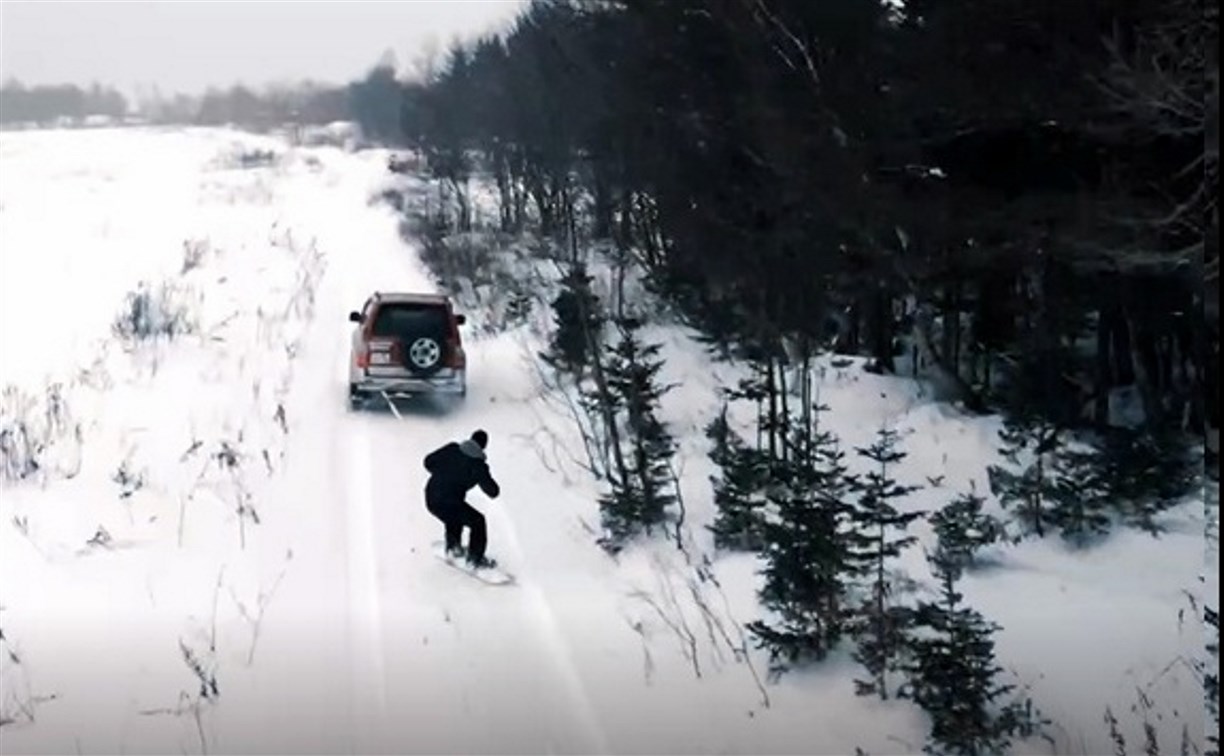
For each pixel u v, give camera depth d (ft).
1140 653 29.94
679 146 70.74
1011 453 43.14
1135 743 25.58
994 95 42.80
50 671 29.78
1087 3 38.81
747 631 32.40
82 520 42.70
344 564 39.22
